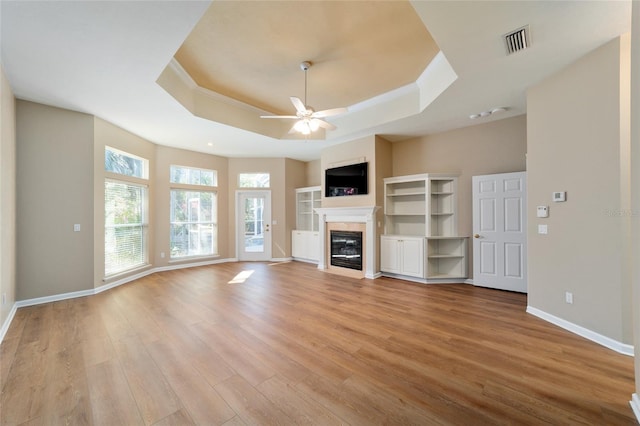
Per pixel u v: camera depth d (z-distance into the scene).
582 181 2.68
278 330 2.87
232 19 2.74
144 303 3.75
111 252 4.68
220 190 7.00
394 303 3.74
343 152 5.81
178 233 6.32
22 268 3.62
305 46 3.21
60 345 2.54
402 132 5.16
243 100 4.73
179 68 3.63
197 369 2.15
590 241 2.62
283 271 5.91
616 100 2.41
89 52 2.62
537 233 3.19
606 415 1.64
